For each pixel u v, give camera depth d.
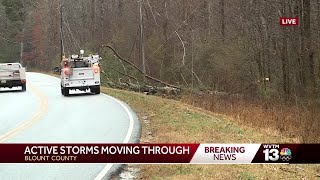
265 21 30.55
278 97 27.59
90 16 60.88
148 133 12.94
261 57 31.16
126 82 36.81
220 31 37.84
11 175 8.38
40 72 78.75
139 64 44.31
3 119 16.41
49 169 8.79
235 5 35.62
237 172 8.45
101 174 8.42
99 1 57.62
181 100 24.17
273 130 15.77
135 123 14.78
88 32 61.06
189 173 8.41
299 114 19.91
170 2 44.19
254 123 16.91
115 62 41.75
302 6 26.03
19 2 114.50
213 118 16.36
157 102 22.05
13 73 31.73
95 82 27.88
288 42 28.12
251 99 26.56
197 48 37.34
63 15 69.81
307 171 9.54
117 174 8.47
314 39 24.88
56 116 16.97
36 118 16.39
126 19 49.69
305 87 25.06
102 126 14.14
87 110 19.00
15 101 24.12
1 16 113.12
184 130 13.09
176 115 16.94
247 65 31.69
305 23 24.98
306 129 15.17
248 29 32.34
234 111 20.09
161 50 43.09
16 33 112.56
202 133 12.55
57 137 12.06
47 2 90.25
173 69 39.88
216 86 30.75
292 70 27.45
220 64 32.62
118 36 47.97
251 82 30.25
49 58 89.00
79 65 28.11
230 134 12.70
